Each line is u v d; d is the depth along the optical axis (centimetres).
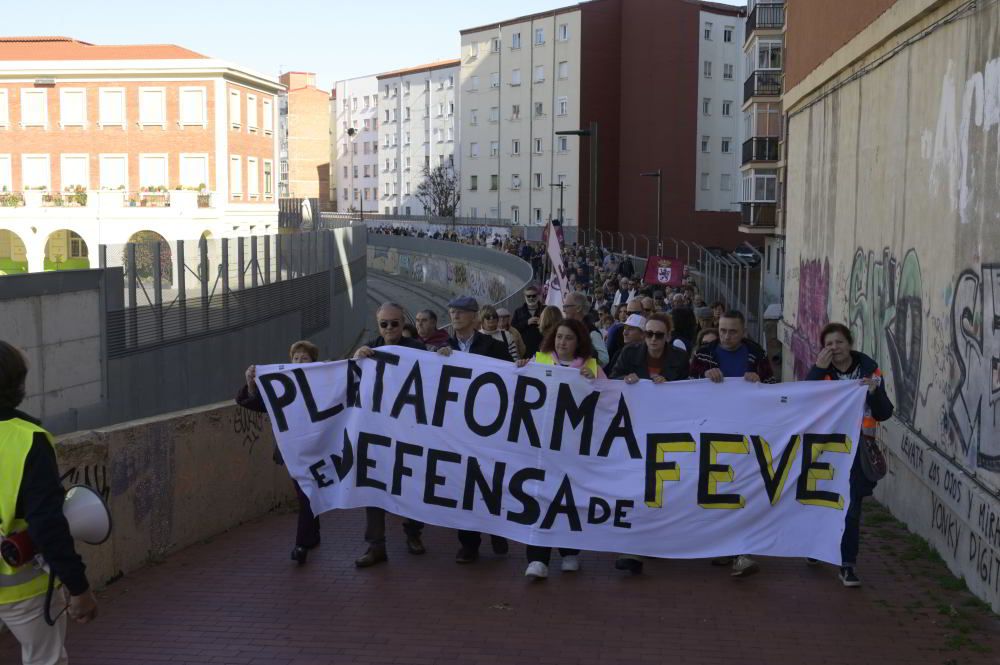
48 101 5981
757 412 769
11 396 419
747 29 4847
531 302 1409
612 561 832
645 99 8019
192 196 5819
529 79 8944
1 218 5791
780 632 665
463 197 9994
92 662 618
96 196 5788
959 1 859
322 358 3469
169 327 2000
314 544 830
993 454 740
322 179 13425
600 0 8344
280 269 2858
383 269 8644
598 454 778
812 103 1727
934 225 923
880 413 771
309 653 631
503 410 788
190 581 778
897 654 629
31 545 423
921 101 983
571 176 8519
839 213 1444
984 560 731
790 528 765
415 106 11531
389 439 805
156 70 5909
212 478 916
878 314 1159
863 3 1256
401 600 730
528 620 687
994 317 750
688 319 1075
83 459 736
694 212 7850
